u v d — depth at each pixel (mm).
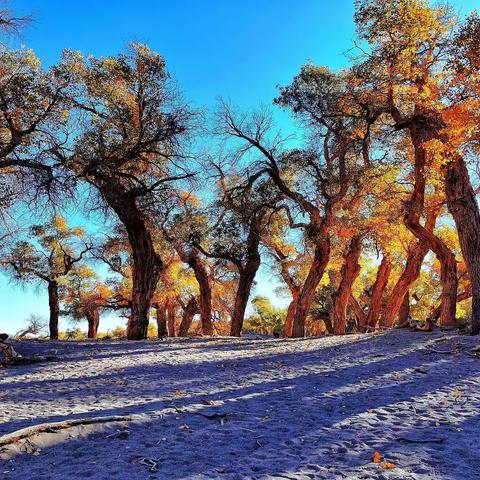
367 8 20672
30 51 20562
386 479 4539
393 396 8766
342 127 26156
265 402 8367
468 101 16812
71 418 7133
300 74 25750
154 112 22766
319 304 45188
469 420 6891
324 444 5770
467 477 4637
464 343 15445
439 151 17812
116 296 42688
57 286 40062
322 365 13219
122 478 4660
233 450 5586
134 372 12562
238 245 30578
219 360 14844
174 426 6699
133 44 22719
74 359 16297
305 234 28781
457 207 18484
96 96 23312
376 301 31969
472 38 16141
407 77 21516
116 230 31578
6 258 35656
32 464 5238
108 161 21844
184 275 36844
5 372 13875
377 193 26375
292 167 26547
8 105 19625
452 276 22453
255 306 59469
